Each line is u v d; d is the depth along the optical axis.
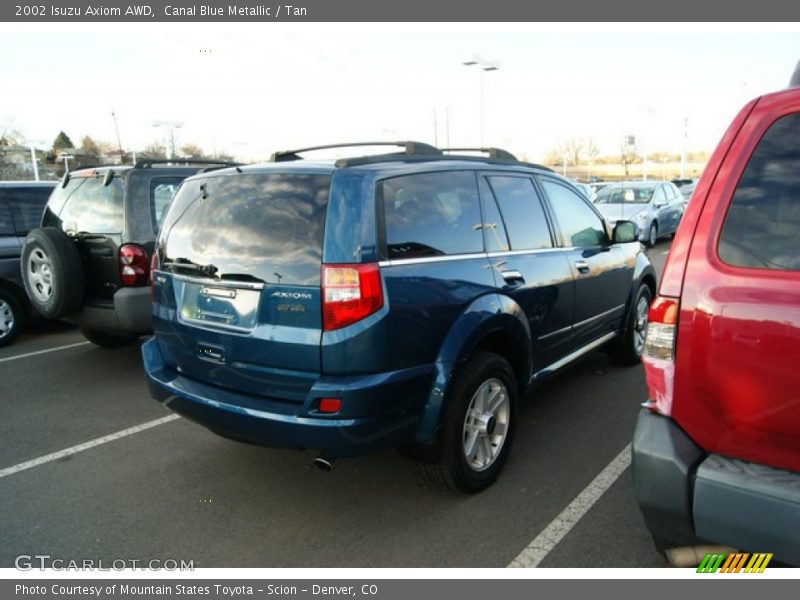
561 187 4.70
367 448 2.91
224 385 3.26
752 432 2.06
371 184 3.02
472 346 3.32
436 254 3.27
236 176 3.35
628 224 5.10
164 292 3.63
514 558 2.94
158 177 5.63
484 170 3.86
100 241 5.47
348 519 3.31
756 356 2.02
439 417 3.15
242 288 3.11
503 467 3.80
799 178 2.07
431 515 3.33
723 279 2.11
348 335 2.82
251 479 3.79
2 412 4.94
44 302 5.48
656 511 2.22
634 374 5.62
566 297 4.34
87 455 4.15
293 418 2.89
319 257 2.88
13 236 7.08
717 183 2.21
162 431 4.55
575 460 3.93
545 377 4.24
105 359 6.45
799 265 2.00
